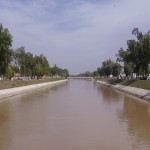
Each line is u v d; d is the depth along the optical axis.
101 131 22.88
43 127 24.47
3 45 60.84
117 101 46.75
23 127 24.55
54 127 24.45
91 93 66.62
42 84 110.38
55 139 20.20
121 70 141.88
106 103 43.53
